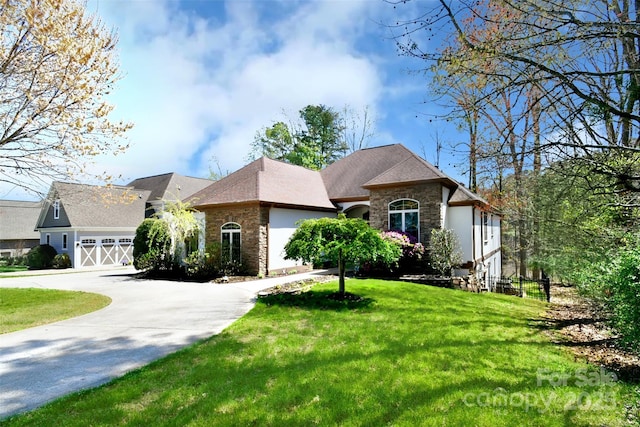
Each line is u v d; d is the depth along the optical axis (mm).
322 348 6023
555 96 5945
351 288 11414
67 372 5145
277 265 16859
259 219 15984
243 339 6566
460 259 15023
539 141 6598
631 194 6895
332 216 20438
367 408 3988
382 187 16750
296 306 9297
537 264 15352
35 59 10906
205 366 5223
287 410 3951
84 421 3740
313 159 38219
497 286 16859
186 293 12000
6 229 34344
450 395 4301
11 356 5875
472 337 6727
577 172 6707
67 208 27641
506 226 25562
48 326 7930
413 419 3762
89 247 28406
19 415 3898
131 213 30969
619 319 5492
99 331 7363
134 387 4547
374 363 5316
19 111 10875
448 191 17000
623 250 6504
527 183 11094
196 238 18406
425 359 5508
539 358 5785
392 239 14570
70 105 11477
